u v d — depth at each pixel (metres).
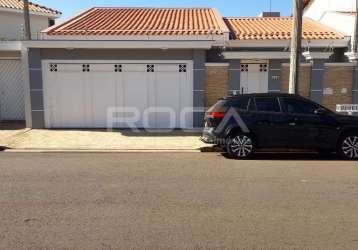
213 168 9.16
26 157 10.52
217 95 15.01
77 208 6.17
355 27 15.41
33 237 5.05
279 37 16.31
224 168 9.17
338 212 6.01
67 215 5.85
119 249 4.72
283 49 16.28
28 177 8.18
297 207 6.24
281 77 15.24
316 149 10.48
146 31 16.23
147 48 14.58
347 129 10.36
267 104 10.48
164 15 20.02
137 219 5.70
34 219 5.68
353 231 5.27
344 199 6.66
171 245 4.83
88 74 14.87
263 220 5.67
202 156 10.76
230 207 6.23
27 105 14.84
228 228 5.37
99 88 14.95
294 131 10.35
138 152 11.33
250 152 10.41
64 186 7.46
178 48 14.62
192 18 19.22
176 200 6.59
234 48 16.30
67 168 9.09
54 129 14.79
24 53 14.59
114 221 5.61
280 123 10.34
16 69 16.34
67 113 15.03
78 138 13.17
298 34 11.97
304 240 4.98
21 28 20.61
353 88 15.02
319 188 7.36
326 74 14.99
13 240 4.96
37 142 12.54
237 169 9.06
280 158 10.56
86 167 9.21
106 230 5.29
